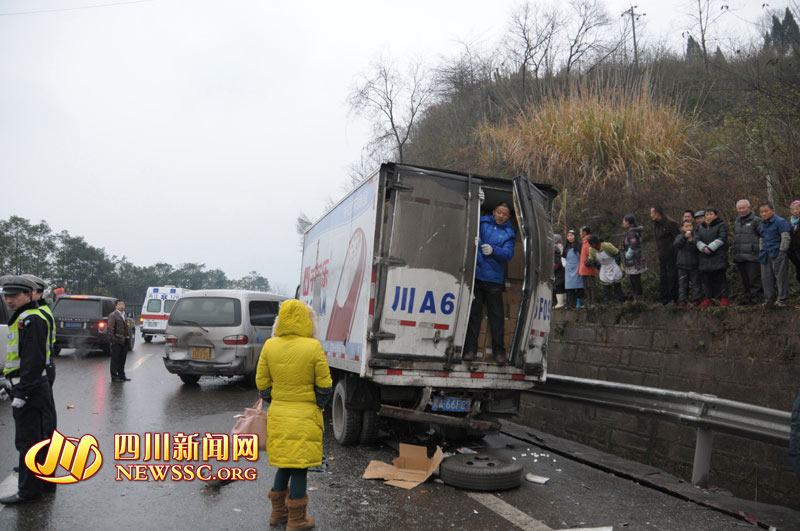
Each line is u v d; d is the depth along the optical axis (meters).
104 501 4.68
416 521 4.28
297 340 4.04
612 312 7.87
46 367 4.67
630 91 13.46
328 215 8.45
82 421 7.65
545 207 6.82
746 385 6.07
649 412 5.90
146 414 8.28
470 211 6.07
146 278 81.94
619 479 5.70
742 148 10.78
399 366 5.83
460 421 6.00
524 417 8.86
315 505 4.60
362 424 6.63
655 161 11.91
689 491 5.17
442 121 25.61
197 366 10.93
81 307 16.48
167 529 4.08
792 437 3.86
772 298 6.55
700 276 7.79
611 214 11.62
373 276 5.80
